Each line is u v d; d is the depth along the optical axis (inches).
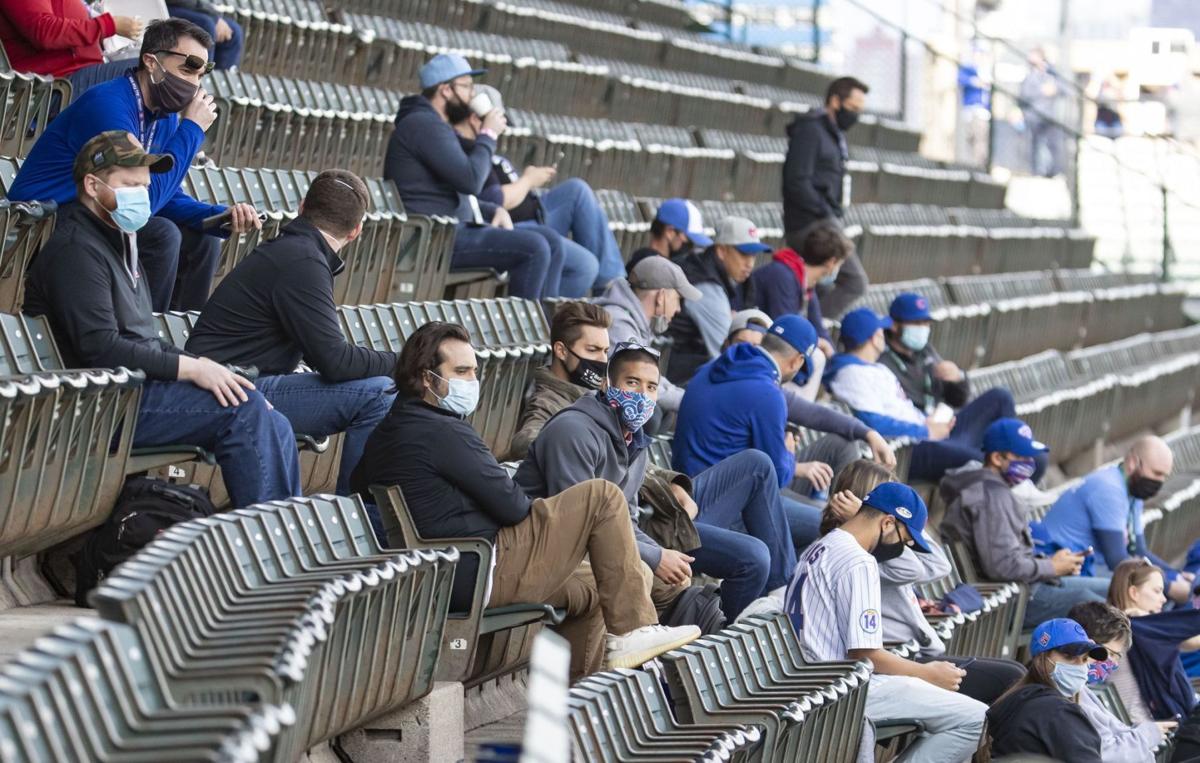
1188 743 1203.2
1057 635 988.6
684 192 2241.6
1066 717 965.2
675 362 1382.9
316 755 729.0
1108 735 1103.0
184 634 569.9
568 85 2327.8
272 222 1170.6
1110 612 1144.2
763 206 2222.0
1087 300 2603.3
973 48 3068.4
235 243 1147.9
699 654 853.2
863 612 975.0
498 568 828.0
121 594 527.8
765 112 2753.4
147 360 775.1
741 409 1120.8
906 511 1011.3
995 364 2309.3
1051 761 960.9
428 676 764.6
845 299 1813.5
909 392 1601.9
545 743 346.9
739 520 1093.1
